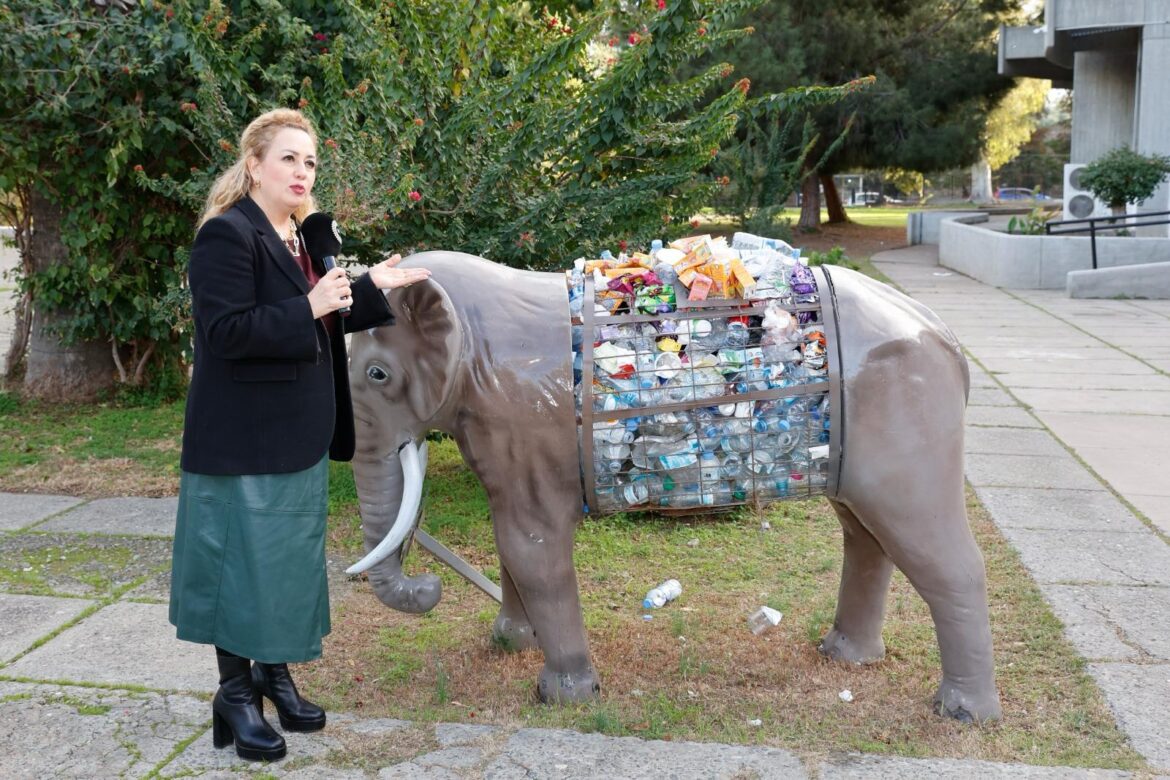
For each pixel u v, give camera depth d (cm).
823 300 322
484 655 389
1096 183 1745
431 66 591
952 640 328
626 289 329
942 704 334
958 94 2581
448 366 315
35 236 833
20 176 755
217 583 300
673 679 366
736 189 1689
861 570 371
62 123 727
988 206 4425
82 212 771
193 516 302
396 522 322
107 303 814
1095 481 614
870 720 333
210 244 290
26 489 628
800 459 327
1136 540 510
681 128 600
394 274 307
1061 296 1528
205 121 582
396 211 538
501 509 330
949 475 319
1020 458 666
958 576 322
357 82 669
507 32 692
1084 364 993
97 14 717
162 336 830
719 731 326
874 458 317
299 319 286
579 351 324
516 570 332
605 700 345
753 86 2250
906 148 2522
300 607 305
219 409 296
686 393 320
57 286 816
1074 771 297
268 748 309
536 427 320
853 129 2556
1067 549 496
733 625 415
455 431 328
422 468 337
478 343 321
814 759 306
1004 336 1162
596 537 522
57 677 370
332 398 311
